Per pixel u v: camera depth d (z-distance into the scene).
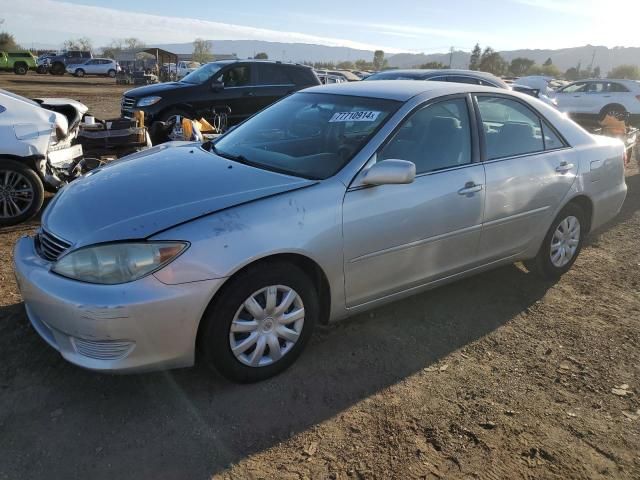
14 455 2.40
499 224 3.86
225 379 2.94
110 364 2.56
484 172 3.70
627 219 6.71
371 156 3.20
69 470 2.34
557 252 4.49
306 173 3.18
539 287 4.47
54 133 5.52
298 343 3.06
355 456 2.49
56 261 2.66
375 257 3.21
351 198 3.06
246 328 2.81
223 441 2.54
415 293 3.60
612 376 3.23
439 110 3.61
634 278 4.76
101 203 2.87
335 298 3.13
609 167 4.70
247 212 2.73
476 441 2.61
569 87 18.81
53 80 36.28
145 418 2.67
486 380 3.13
